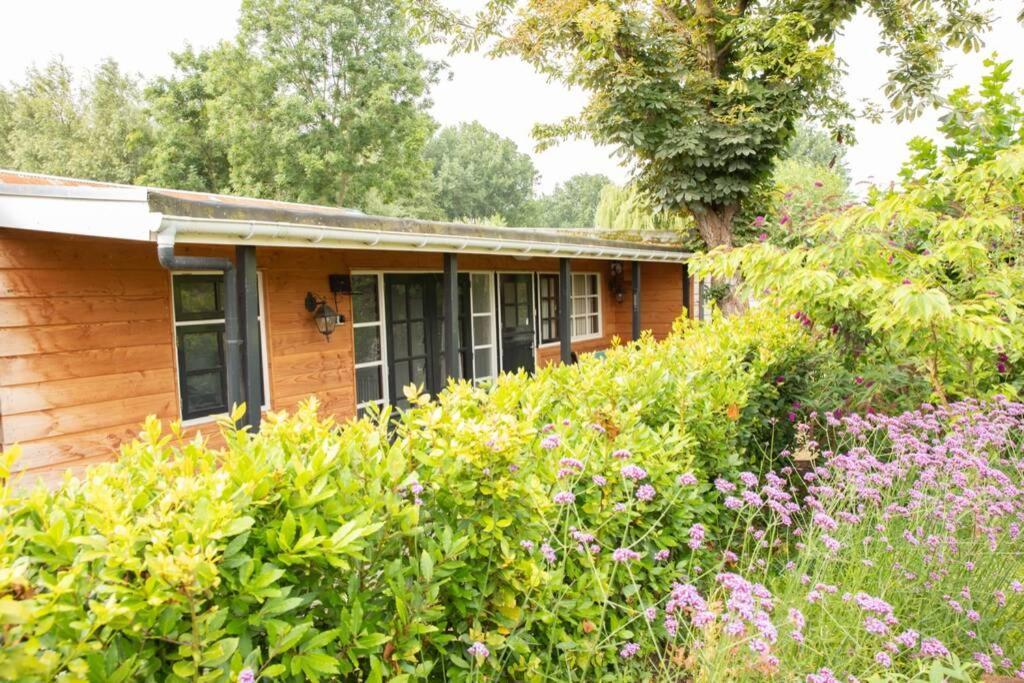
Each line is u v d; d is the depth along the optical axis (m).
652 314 11.34
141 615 1.21
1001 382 4.56
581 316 10.30
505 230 6.44
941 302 3.22
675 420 2.95
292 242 4.29
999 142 5.22
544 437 2.39
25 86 28.86
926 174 5.43
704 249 10.62
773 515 2.71
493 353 8.34
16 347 4.10
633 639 2.29
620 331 11.34
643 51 10.16
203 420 5.08
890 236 5.04
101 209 3.61
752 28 9.80
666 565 2.51
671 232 11.42
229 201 6.69
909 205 3.78
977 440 3.26
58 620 1.19
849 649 2.14
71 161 26.31
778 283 4.27
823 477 3.30
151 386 4.77
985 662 2.07
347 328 6.30
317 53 24.25
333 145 24.45
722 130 9.94
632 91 9.71
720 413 3.20
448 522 1.90
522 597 2.00
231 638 1.23
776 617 2.17
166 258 3.51
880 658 1.85
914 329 3.83
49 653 1.11
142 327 4.72
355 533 1.41
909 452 3.30
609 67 10.10
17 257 4.09
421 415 2.12
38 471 4.18
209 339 5.20
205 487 1.44
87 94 28.72
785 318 5.00
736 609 1.76
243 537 1.33
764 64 9.84
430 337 7.48
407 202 32.47
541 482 2.16
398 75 25.09
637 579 2.35
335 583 1.56
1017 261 4.52
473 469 1.90
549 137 11.88
